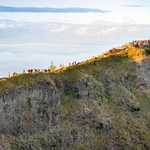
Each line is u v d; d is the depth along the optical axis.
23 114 72.00
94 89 85.69
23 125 71.44
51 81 79.50
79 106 81.00
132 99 89.06
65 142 74.44
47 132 73.88
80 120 78.62
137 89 92.38
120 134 80.38
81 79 85.19
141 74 93.88
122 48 102.06
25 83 74.56
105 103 85.81
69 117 78.31
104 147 77.31
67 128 76.31
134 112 86.88
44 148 71.75
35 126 72.81
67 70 87.94
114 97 87.50
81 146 75.50
